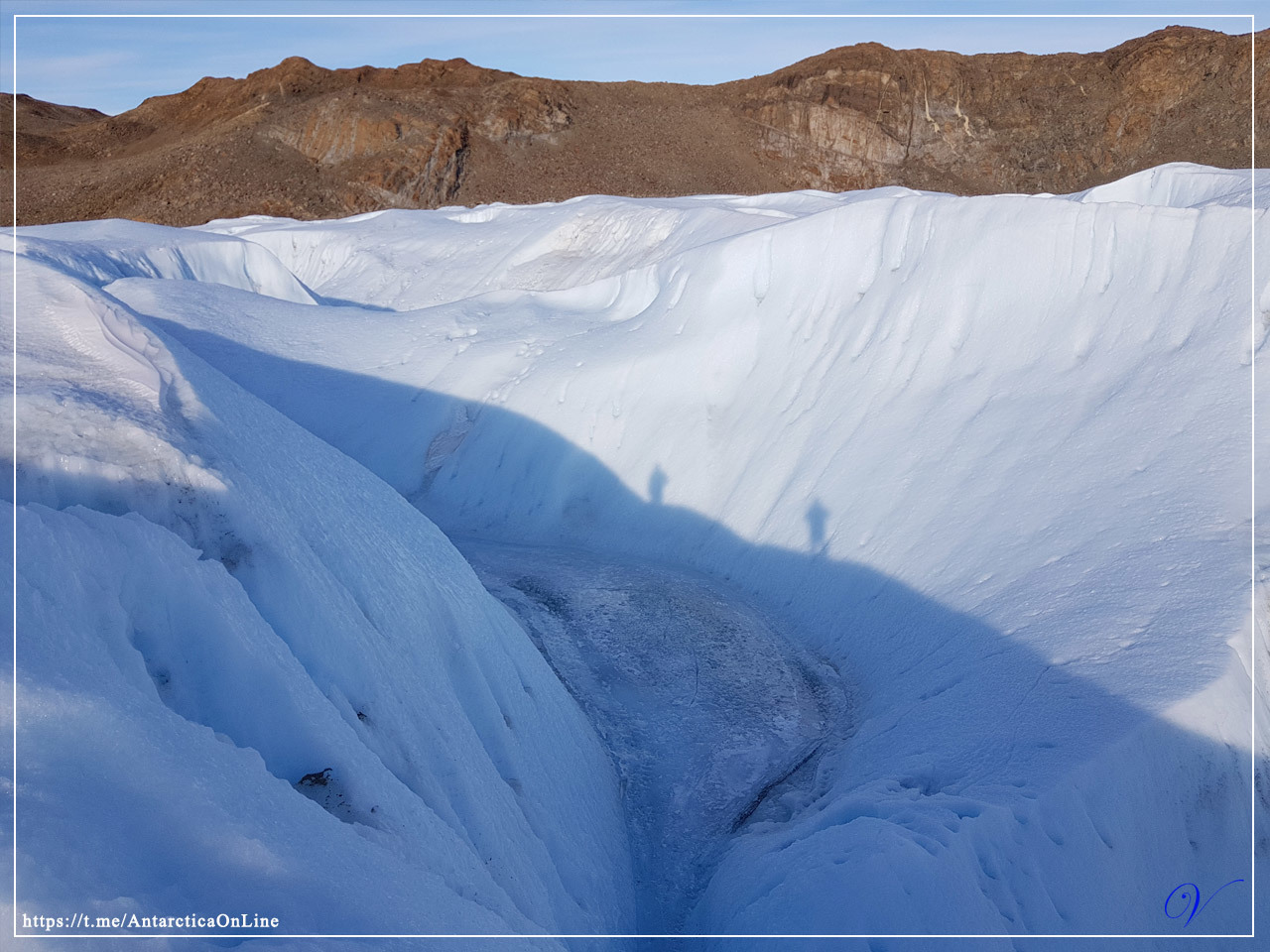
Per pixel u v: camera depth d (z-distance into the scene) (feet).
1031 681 29.66
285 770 15.56
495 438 74.43
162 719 12.12
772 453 60.03
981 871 22.00
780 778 34.94
